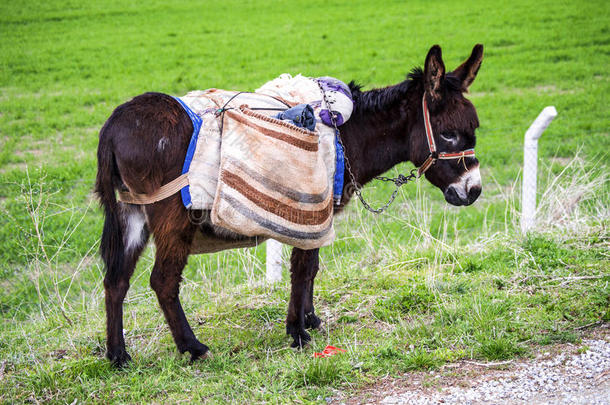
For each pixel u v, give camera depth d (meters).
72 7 23.03
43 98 13.66
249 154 3.42
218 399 3.27
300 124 3.51
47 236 7.21
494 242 5.63
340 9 22.75
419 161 4.06
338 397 3.25
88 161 9.95
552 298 4.27
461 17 20.42
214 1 24.77
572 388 3.16
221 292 5.06
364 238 5.93
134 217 3.66
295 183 3.49
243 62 16.23
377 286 4.89
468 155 3.94
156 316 4.67
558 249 5.09
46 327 4.76
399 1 23.64
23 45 17.97
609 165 8.98
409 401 3.14
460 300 4.33
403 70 15.02
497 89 13.96
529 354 3.54
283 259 5.63
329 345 3.88
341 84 4.00
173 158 3.40
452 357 3.55
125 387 3.46
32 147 10.83
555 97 12.94
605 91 13.18
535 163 5.75
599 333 3.75
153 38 19.03
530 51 16.38
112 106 13.09
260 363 3.72
